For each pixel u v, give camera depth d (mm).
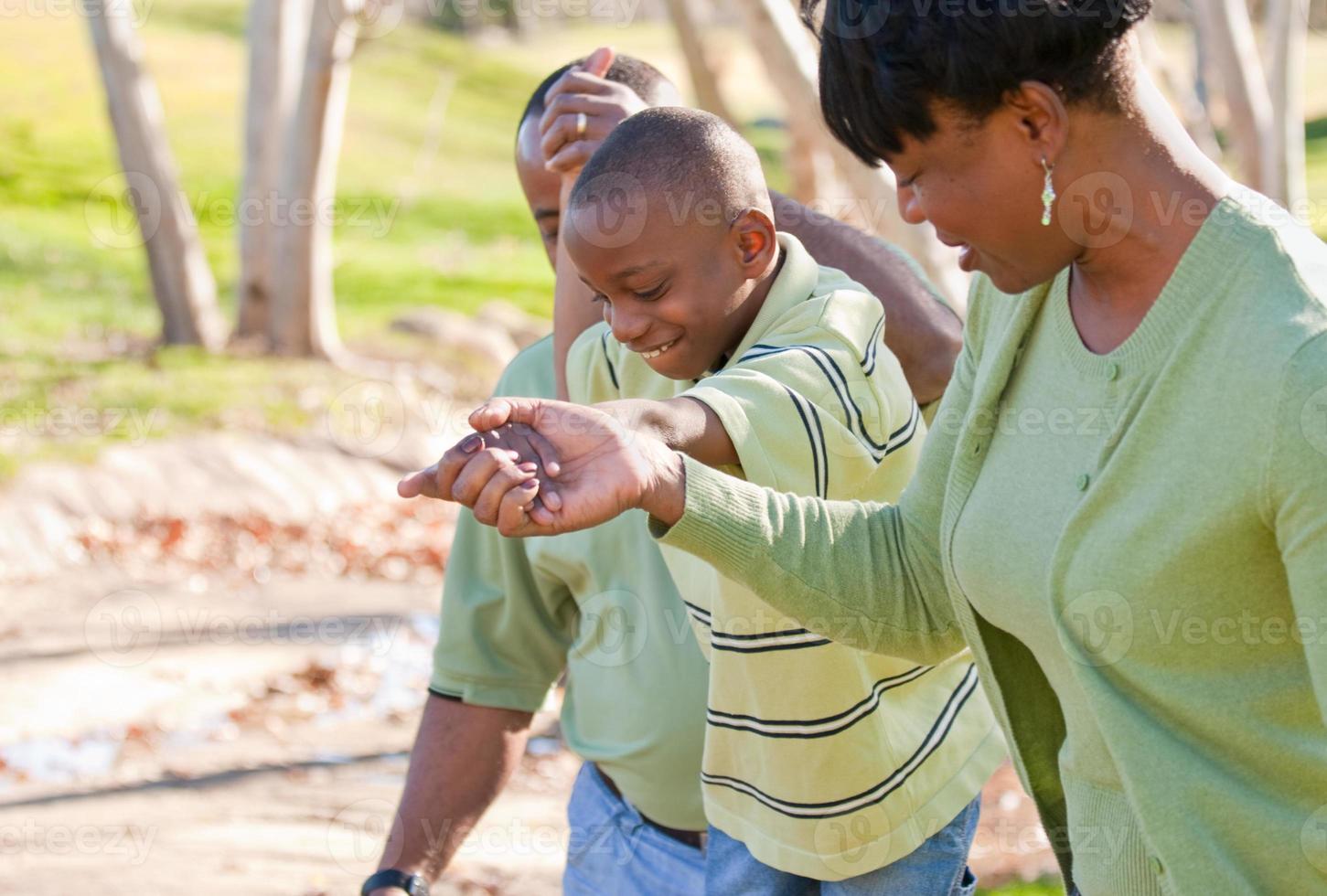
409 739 7152
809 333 1853
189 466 12227
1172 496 1414
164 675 8133
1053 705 1755
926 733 2061
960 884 2170
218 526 11469
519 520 1482
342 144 25125
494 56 32031
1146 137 1468
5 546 10508
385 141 25766
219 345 15688
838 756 1964
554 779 6551
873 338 1914
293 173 15367
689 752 2232
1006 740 1788
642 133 1878
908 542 1796
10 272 17453
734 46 31391
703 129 1890
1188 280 1427
